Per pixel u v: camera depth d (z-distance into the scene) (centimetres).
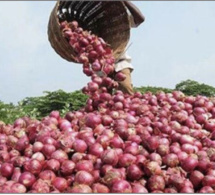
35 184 114
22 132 143
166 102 186
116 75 209
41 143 131
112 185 113
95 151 128
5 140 146
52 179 117
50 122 154
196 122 168
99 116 157
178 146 138
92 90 189
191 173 123
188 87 711
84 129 147
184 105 180
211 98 193
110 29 232
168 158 126
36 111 468
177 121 162
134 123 160
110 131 142
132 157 125
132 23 248
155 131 149
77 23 227
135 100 189
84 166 120
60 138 132
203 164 125
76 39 216
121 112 173
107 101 185
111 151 123
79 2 234
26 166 120
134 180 120
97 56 210
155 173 119
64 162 122
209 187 118
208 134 156
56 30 210
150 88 704
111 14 229
